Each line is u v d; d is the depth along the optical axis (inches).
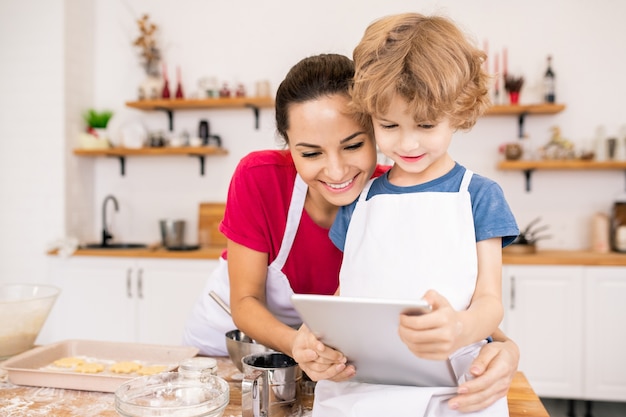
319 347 35.6
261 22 160.1
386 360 35.4
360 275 41.4
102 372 55.7
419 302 28.7
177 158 165.5
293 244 55.3
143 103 154.3
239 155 162.1
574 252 139.5
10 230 157.1
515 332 128.0
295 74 42.8
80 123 162.4
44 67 154.8
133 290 141.9
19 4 155.8
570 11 147.2
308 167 43.1
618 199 145.9
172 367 50.9
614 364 125.1
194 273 139.1
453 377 35.4
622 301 124.6
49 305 62.1
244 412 40.6
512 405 45.8
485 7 149.5
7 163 157.2
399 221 41.1
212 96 155.0
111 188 169.2
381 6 154.4
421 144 37.6
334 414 37.9
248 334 50.3
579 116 147.4
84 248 150.6
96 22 168.4
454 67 36.1
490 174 150.6
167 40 164.4
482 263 39.4
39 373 50.6
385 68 36.7
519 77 142.8
